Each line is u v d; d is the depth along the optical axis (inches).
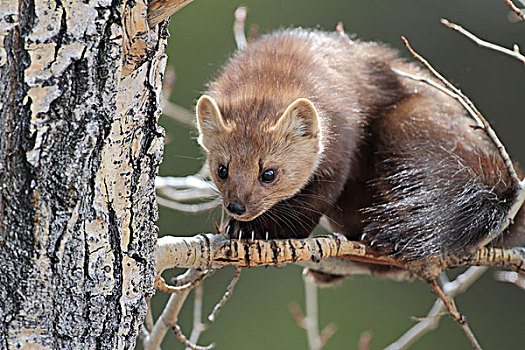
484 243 179.5
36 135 171.3
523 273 179.8
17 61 171.2
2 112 171.3
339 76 183.6
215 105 181.0
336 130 181.8
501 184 179.9
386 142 183.3
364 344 189.6
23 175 171.5
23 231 171.5
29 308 171.6
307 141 181.0
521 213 181.8
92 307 172.2
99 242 172.2
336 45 185.0
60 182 171.6
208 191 185.9
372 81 184.7
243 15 188.1
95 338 172.4
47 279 171.8
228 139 180.9
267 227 180.9
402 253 179.2
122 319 172.9
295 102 180.4
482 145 182.4
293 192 181.0
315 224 181.9
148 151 173.5
